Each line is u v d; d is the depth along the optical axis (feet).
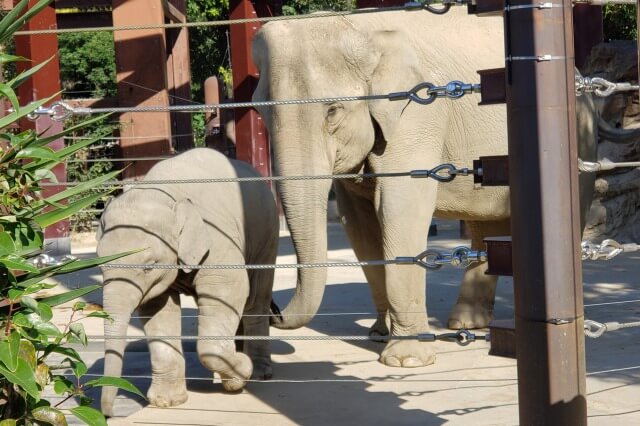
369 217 28.55
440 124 26.86
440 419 19.75
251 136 49.96
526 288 12.07
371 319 32.42
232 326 22.43
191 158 23.43
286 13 89.10
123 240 20.70
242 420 20.30
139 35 46.09
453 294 37.24
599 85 12.85
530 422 12.15
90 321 32.53
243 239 23.40
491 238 13.26
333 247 53.93
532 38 11.78
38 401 12.19
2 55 12.70
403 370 24.93
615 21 76.48
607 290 36.45
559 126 11.87
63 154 12.80
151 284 21.11
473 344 28.22
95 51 83.30
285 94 24.90
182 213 21.50
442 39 27.84
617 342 26.96
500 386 22.68
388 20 27.35
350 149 25.66
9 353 11.19
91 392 22.98
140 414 21.01
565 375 11.99
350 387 23.06
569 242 11.96
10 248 11.72
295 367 25.64
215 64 104.01
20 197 12.65
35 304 11.82
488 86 12.82
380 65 25.73
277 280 42.04
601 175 50.98
